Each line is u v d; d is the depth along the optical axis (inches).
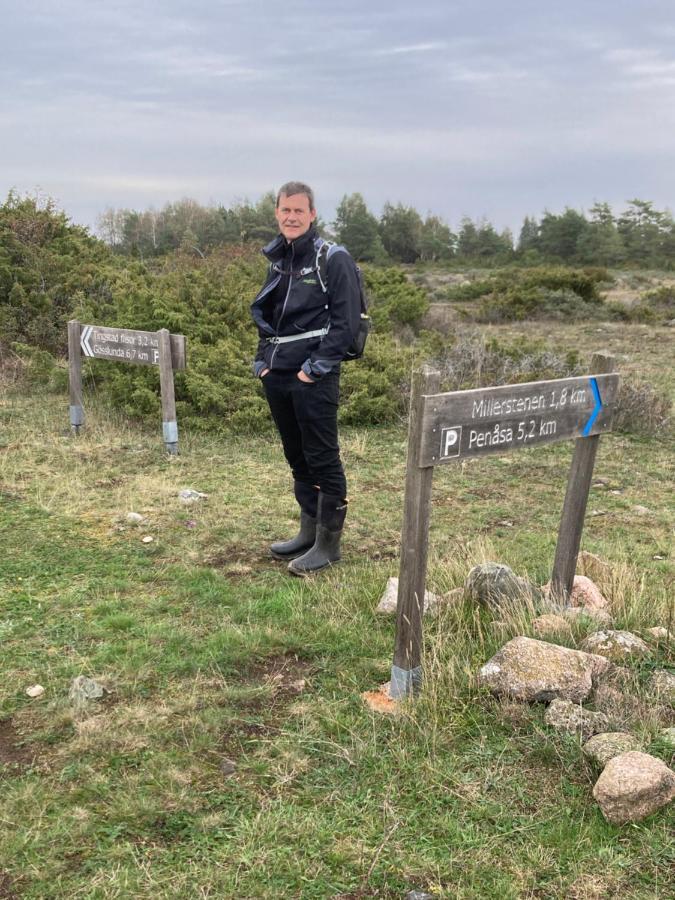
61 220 546.3
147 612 161.8
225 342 367.2
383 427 352.8
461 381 382.0
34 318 433.7
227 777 109.3
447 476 281.3
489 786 107.3
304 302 169.0
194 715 122.7
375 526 223.9
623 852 95.6
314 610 162.7
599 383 143.5
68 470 264.7
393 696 128.4
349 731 119.3
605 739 112.4
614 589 168.1
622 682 131.0
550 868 93.0
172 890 88.8
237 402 330.6
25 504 229.1
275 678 135.9
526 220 3376.0
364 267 734.5
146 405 330.6
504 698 124.9
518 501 254.4
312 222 166.4
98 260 522.9
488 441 125.6
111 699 128.4
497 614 152.7
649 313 826.8
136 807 101.6
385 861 93.8
